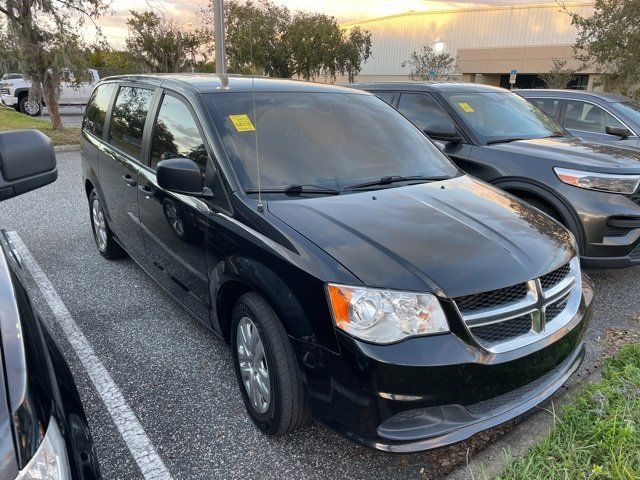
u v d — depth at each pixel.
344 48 32.66
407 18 42.94
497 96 6.03
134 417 2.82
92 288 4.46
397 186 3.12
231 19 28.53
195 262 3.10
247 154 2.96
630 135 7.13
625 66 15.70
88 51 14.68
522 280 2.30
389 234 2.45
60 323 3.84
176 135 3.37
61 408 1.43
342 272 2.18
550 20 35.81
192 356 3.42
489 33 38.94
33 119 18.25
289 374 2.36
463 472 2.37
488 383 2.16
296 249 2.35
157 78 3.88
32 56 13.88
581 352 2.79
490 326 2.24
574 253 2.75
